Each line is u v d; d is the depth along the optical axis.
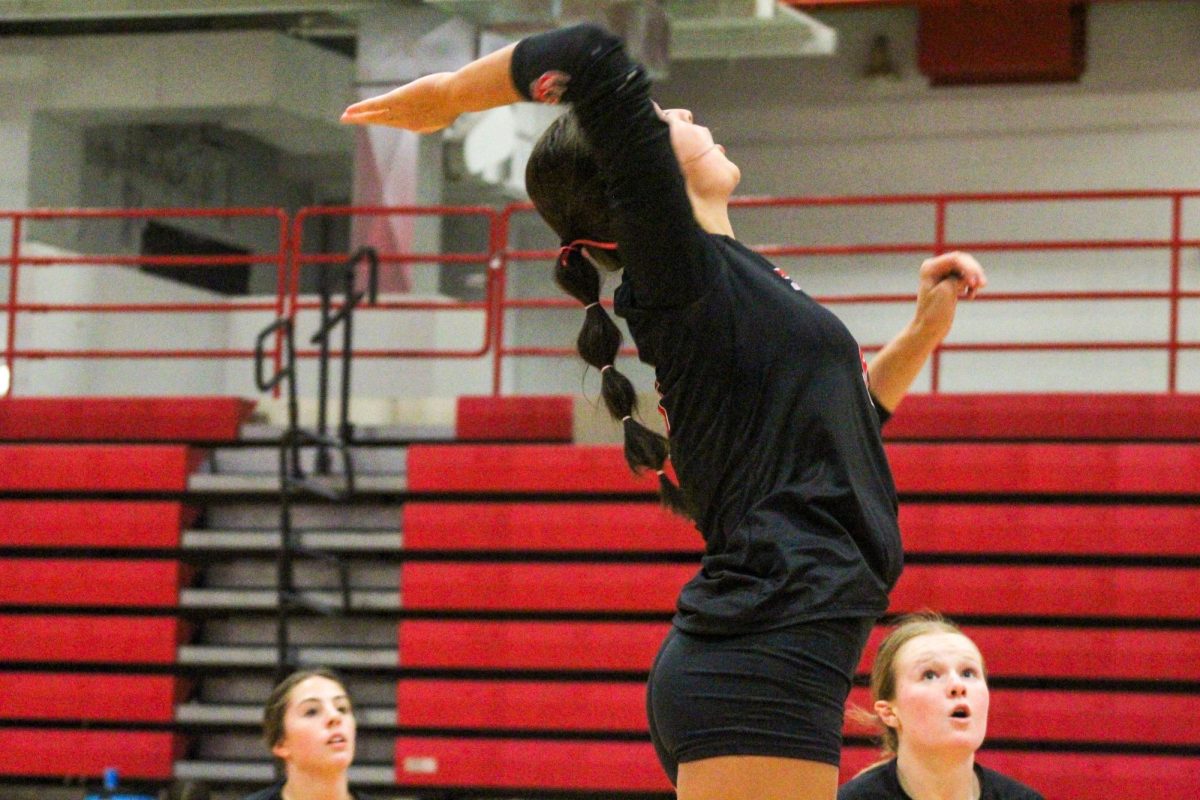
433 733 12.95
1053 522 12.23
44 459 13.80
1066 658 12.07
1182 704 11.89
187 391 24.33
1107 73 22.70
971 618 12.30
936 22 22.55
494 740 12.71
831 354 3.01
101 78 22.62
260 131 24.19
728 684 2.86
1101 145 22.67
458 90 3.14
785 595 2.85
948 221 23.12
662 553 12.87
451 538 13.03
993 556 12.36
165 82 22.56
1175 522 12.09
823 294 23.55
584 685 12.63
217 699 13.39
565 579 12.80
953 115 23.20
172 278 25.52
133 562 13.43
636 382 23.56
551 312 25.66
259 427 13.89
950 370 22.81
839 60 23.72
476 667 12.84
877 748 11.91
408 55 19.17
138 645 13.30
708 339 2.99
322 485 13.41
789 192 23.77
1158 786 11.76
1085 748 12.11
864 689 12.08
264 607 13.26
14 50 22.91
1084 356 22.42
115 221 23.88
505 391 25.06
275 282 28.14
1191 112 22.38
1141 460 12.26
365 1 19.34
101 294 23.03
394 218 20.14
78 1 19.95
